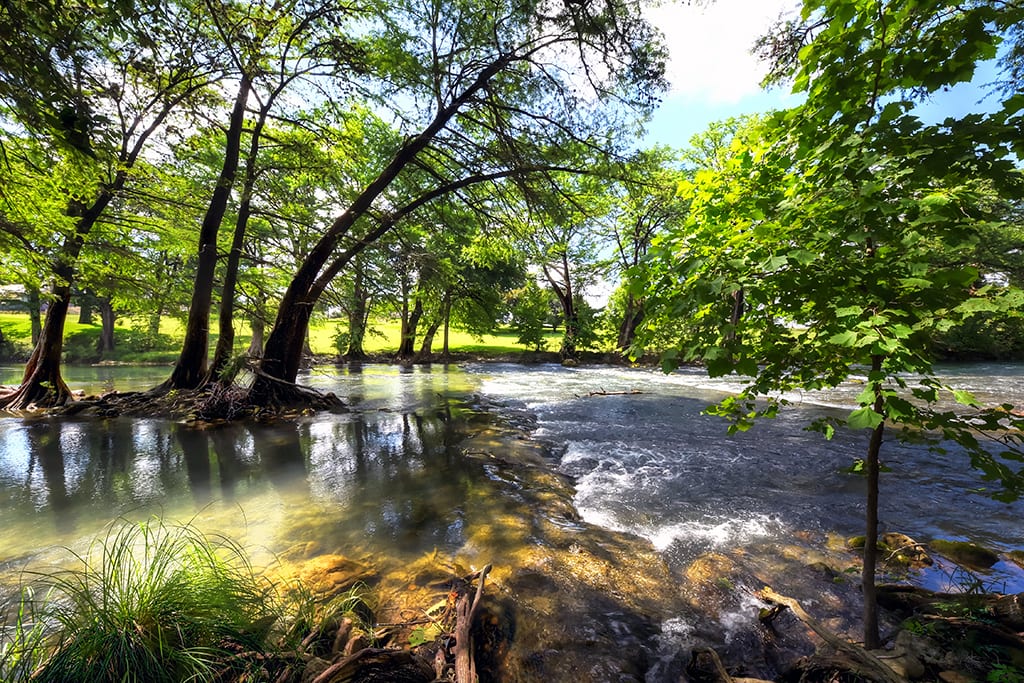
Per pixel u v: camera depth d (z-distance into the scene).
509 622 2.92
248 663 2.24
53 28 3.94
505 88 12.12
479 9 10.59
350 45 11.13
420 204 13.57
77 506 5.17
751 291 2.02
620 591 3.33
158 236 15.85
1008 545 4.05
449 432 9.33
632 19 8.61
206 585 2.58
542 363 32.16
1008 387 14.09
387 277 14.59
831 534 4.39
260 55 10.07
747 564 3.74
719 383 18.75
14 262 9.51
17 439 8.88
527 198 12.55
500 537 4.25
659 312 2.33
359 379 20.83
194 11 8.18
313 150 14.09
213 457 7.45
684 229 2.37
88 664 2.02
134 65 6.99
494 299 20.31
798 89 2.27
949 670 2.18
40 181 7.82
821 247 2.11
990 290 1.75
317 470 6.66
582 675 2.46
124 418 11.17
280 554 3.88
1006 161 1.73
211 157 16.34
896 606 3.02
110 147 4.52
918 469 6.48
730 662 2.56
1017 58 3.33
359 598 3.06
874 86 2.04
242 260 17.81
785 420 10.25
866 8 2.06
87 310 37.44
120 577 2.41
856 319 1.92
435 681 2.23
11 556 3.85
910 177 1.95
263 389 12.05
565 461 7.20
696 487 5.89
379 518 4.76
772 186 2.31
